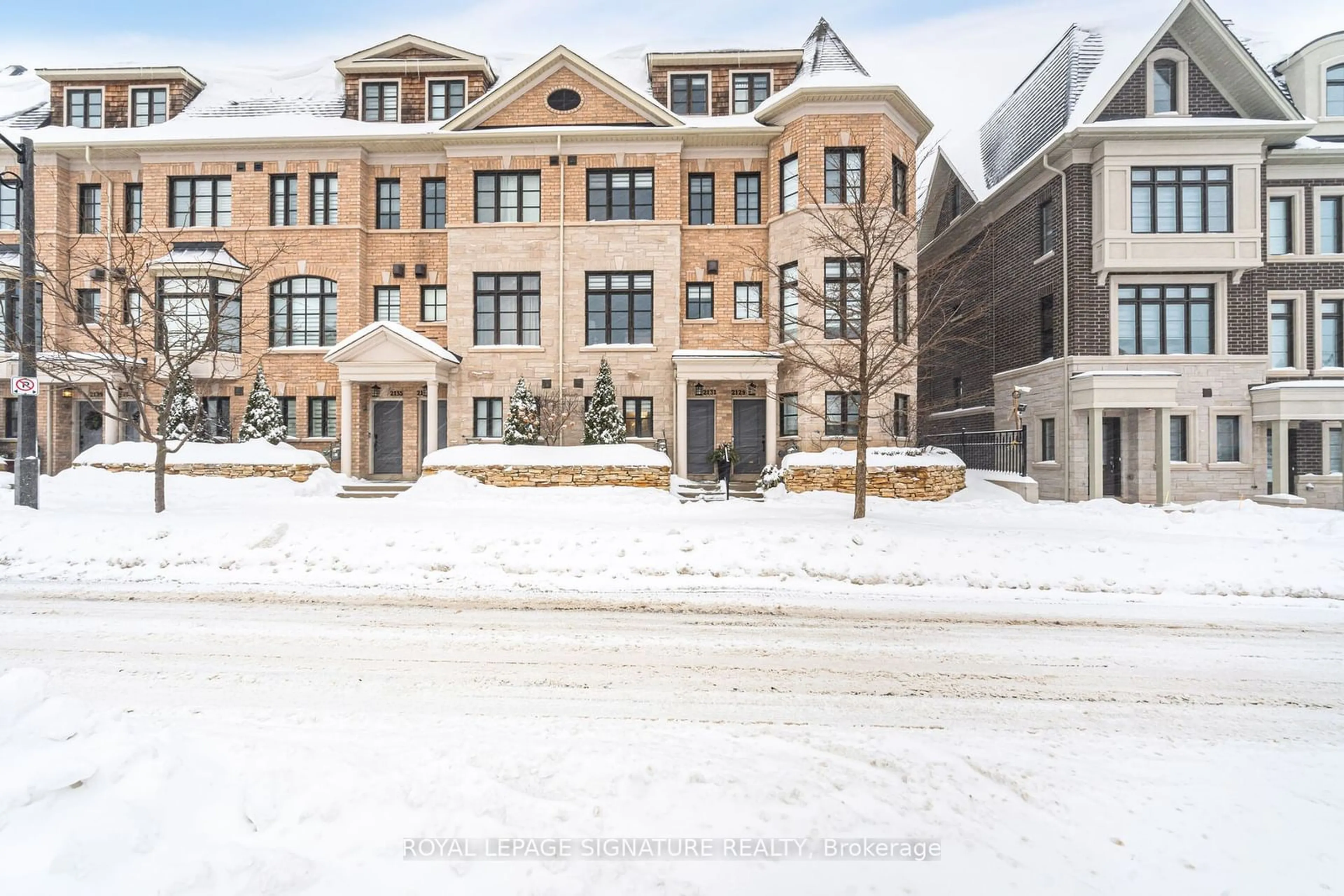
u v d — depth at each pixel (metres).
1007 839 3.17
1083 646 6.18
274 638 6.06
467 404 20.09
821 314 18.69
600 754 3.80
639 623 6.78
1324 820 3.40
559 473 15.54
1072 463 18.12
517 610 7.20
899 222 17.73
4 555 9.11
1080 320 18.22
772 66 21.17
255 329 20.20
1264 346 18.06
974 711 4.71
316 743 3.83
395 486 16.94
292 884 2.66
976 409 23.16
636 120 20.34
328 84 22.64
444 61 21.58
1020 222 20.94
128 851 2.79
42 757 3.17
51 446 19.77
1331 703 4.93
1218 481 17.97
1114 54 18.67
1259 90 17.61
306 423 20.33
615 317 20.42
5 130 20.80
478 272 20.28
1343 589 8.18
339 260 20.47
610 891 2.71
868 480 15.97
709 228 20.47
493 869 2.80
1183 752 4.13
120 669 5.18
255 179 20.50
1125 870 2.97
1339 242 19.00
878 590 8.30
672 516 12.22
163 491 11.62
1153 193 17.84
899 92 18.52
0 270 19.20
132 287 14.39
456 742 3.91
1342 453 18.23
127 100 21.52
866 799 3.43
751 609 7.36
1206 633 6.59
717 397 20.17
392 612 7.05
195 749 3.63
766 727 4.34
